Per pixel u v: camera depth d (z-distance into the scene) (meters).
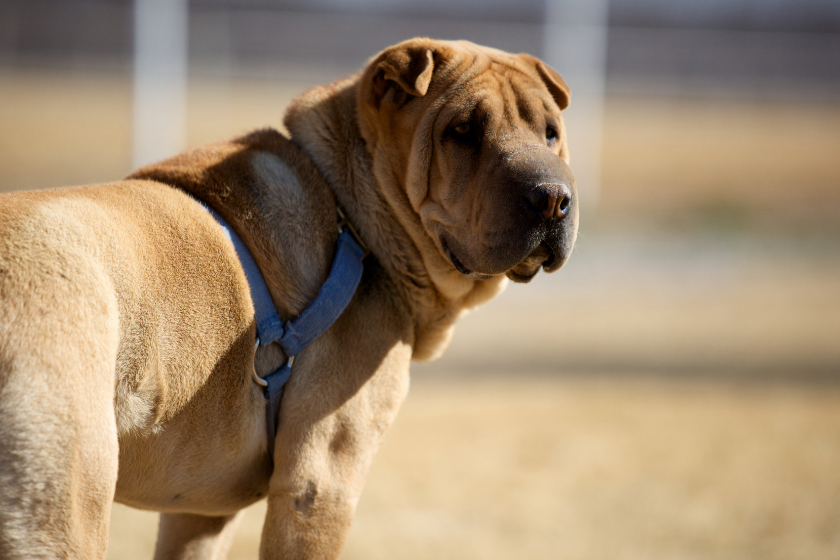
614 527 8.22
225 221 4.56
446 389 13.38
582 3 29.81
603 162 40.78
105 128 40.34
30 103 46.34
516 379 13.94
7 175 28.72
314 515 4.50
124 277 3.91
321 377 4.59
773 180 37.97
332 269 4.68
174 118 25.52
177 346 4.12
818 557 7.55
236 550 7.51
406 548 7.57
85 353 3.60
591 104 30.17
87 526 3.58
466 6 51.81
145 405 4.02
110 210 4.09
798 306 19.70
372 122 5.00
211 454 4.40
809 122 58.28
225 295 4.32
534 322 18.00
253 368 4.46
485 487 9.22
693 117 59.09
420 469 9.71
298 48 48.81
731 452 10.44
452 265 5.05
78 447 3.52
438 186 4.86
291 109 5.26
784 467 9.93
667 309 19.27
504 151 4.66
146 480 4.27
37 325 3.52
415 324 5.16
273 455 4.64
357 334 4.73
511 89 4.97
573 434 11.05
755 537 7.98
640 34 63.09
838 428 11.50
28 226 3.73
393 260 4.96
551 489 9.20
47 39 53.53
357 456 4.66
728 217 30.03
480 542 7.79
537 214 4.49
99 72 54.59
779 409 12.38
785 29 65.62
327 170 5.00
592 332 17.19
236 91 47.94
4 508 3.39
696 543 7.84
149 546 7.35
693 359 15.25
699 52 63.53
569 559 7.41
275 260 4.61
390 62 4.82
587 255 24.44
